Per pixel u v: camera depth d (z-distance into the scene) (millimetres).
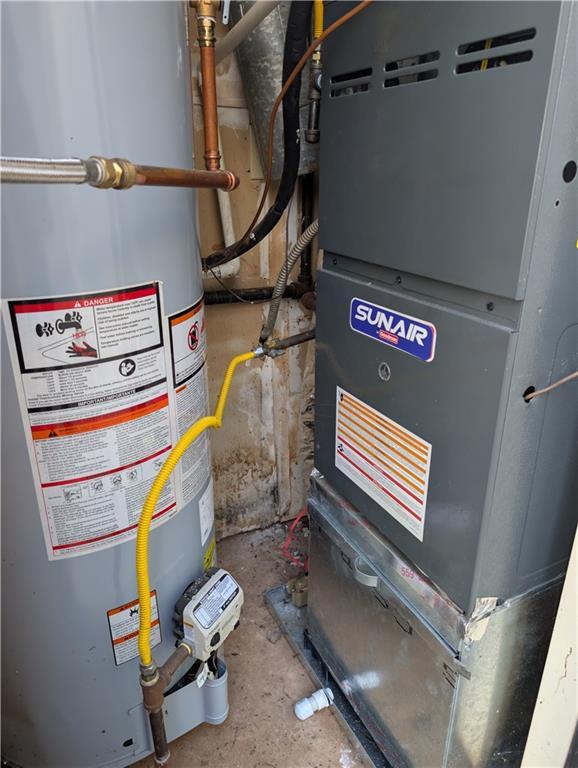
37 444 756
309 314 1597
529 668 897
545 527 791
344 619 1134
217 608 976
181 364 873
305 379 1683
